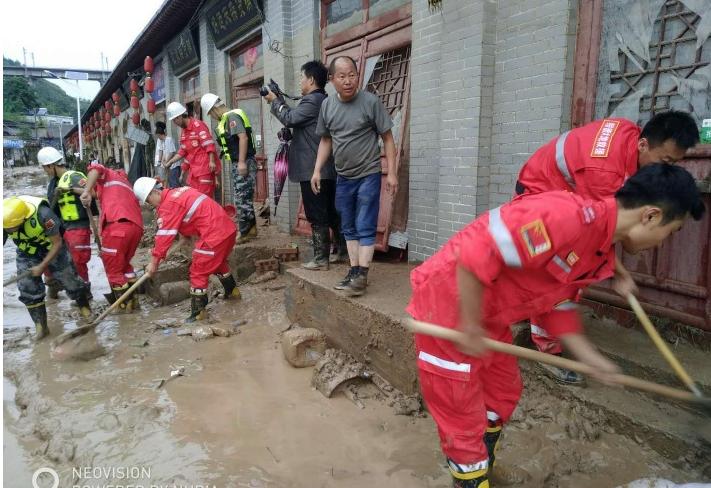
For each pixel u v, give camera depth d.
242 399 3.61
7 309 6.03
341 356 3.94
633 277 3.46
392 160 3.95
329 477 2.74
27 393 3.87
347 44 6.42
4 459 3.12
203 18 10.72
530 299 2.09
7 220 4.65
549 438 2.86
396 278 4.54
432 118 4.89
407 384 3.40
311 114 4.70
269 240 6.88
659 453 2.64
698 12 3.05
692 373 2.83
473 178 4.34
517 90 4.05
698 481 2.45
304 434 3.15
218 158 7.64
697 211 1.85
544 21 3.79
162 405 3.56
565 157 2.86
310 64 4.93
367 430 3.17
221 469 2.83
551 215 1.80
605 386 3.08
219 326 4.88
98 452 3.05
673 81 3.21
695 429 2.60
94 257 8.69
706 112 3.07
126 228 5.46
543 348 3.12
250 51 9.31
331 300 4.14
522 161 4.06
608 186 2.66
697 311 3.17
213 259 5.04
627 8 3.39
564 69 3.70
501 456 2.77
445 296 2.10
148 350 4.56
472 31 4.21
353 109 3.88
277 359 4.25
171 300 5.93
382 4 5.77
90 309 5.57
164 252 4.86
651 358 3.03
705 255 3.10
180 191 5.00
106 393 3.79
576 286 2.07
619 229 1.89
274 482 2.71
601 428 2.85
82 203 5.75
